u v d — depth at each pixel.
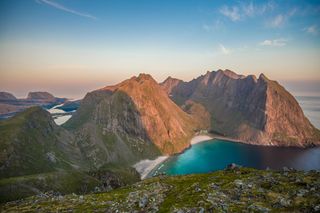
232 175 79.62
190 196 61.09
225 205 48.84
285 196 49.00
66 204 79.25
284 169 70.94
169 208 55.50
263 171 76.94
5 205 96.88
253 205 46.62
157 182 101.06
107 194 89.81
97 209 67.00
